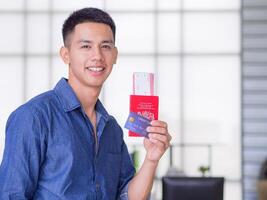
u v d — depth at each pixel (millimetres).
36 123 1269
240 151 5312
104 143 1403
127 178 1505
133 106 1367
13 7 5320
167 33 5316
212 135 5316
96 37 1319
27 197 1273
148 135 1377
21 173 1249
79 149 1307
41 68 5328
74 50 1339
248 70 5398
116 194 1484
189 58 5320
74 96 1341
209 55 5316
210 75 5320
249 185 5340
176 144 5305
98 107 1428
